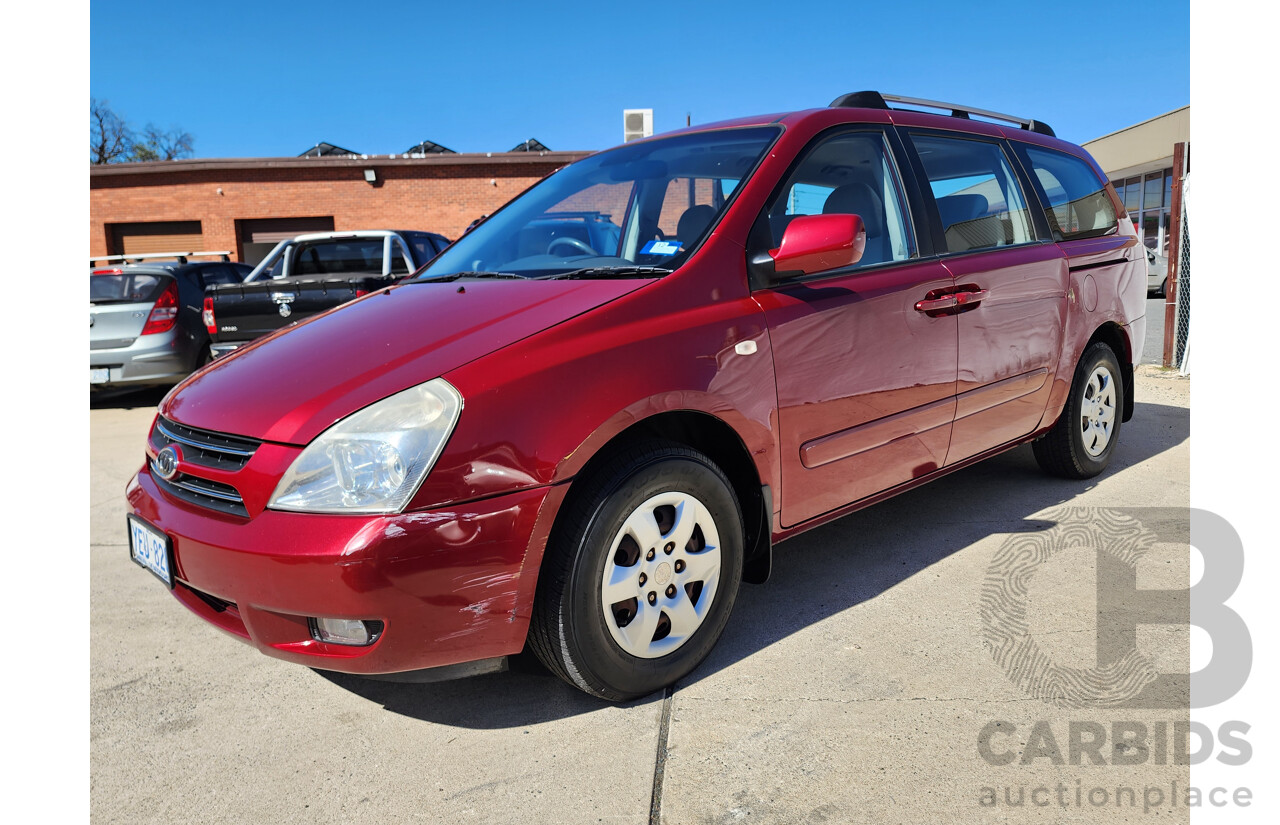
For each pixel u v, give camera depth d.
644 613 2.12
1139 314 4.05
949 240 3.03
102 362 7.57
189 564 1.99
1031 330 3.30
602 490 2.00
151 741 2.11
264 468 1.90
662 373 2.10
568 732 2.07
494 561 1.88
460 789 1.87
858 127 2.89
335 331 2.38
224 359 2.52
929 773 1.82
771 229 2.51
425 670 1.90
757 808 1.74
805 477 2.48
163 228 20.50
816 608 2.67
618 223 2.76
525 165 20.02
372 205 20.12
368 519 1.79
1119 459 4.23
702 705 2.14
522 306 2.21
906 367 2.74
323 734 2.12
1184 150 6.72
